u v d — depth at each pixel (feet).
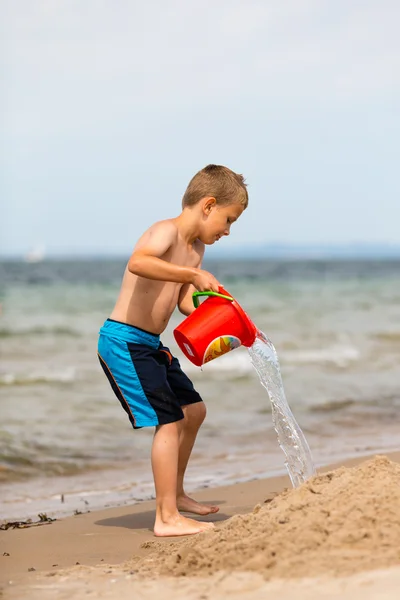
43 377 46.34
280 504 12.39
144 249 15.70
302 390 41.68
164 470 15.66
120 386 16.03
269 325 79.82
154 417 15.74
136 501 20.86
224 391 41.57
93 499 21.35
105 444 29.14
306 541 10.73
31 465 25.68
